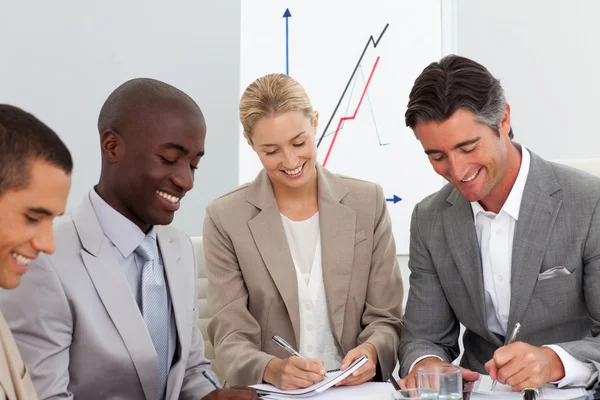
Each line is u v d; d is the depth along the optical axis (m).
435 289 1.79
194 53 2.90
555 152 2.84
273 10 2.88
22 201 1.01
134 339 1.39
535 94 2.84
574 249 1.61
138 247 1.47
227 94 2.92
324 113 2.88
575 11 2.80
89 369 1.37
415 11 2.85
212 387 1.56
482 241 1.71
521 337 1.65
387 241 1.96
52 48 2.81
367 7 2.86
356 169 2.87
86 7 2.83
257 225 1.92
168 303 1.52
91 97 2.84
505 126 1.57
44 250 1.05
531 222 1.63
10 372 1.10
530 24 2.82
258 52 2.89
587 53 2.80
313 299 1.90
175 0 2.88
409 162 2.85
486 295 1.70
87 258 1.39
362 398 1.47
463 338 1.83
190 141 1.43
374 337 1.80
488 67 2.85
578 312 1.65
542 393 1.42
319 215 1.92
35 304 1.31
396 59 2.85
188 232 2.90
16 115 1.03
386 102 2.86
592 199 1.61
